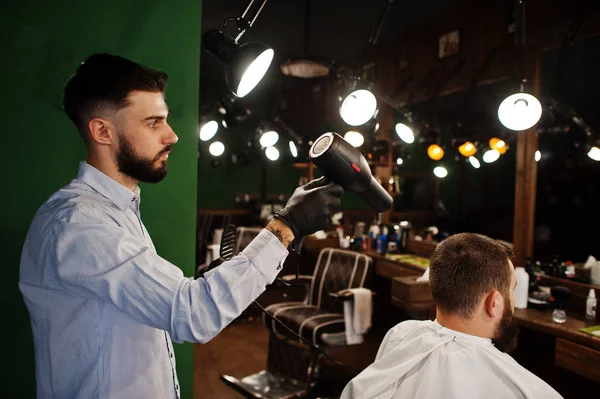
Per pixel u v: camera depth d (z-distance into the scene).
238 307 0.87
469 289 1.08
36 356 0.96
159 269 0.85
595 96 3.02
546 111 2.95
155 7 1.63
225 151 7.55
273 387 3.12
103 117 0.92
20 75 1.45
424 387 1.07
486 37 3.53
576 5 2.82
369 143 4.48
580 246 3.16
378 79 4.88
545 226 3.14
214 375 3.35
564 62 3.18
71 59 1.51
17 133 1.46
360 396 1.14
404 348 1.16
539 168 3.10
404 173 4.73
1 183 1.45
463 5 3.76
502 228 3.93
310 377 3.09
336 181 1.01
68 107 0.94
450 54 3.89
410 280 2.88
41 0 1.47
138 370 0.96
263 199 7.46
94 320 0.92
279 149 5.55
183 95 1.70
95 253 0.83
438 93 4.04
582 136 2.95
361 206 6.35
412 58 4.38
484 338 1.10
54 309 0.91
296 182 7.82
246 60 1.14
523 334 2.83
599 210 3.12
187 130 1.71
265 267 0.90
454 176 4.36
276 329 3.27
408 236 4.41
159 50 1.65
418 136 3.82
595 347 2.07
